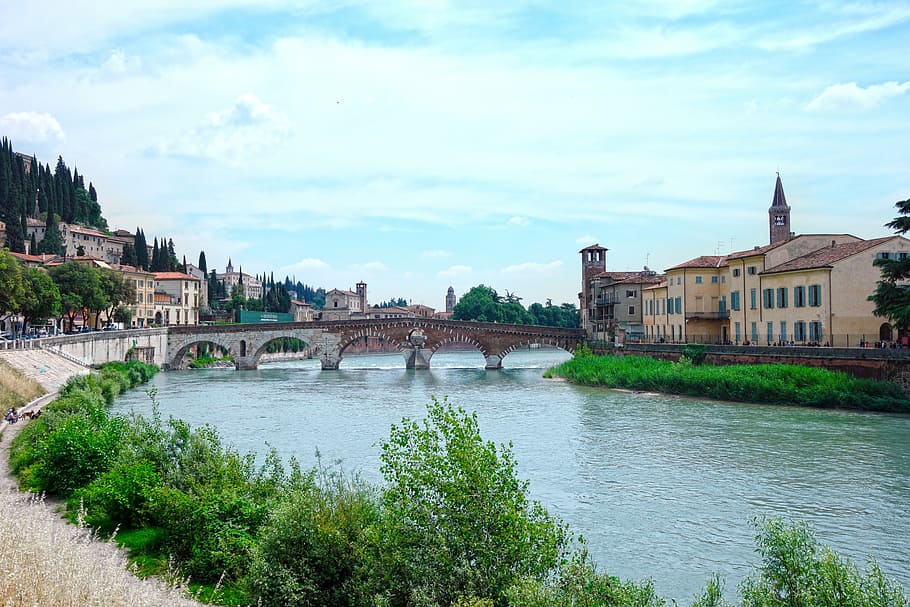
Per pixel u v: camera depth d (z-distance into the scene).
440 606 16.16
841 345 64.50
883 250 65.31
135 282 153.25
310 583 18.41
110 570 15.15
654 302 103.12
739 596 21.80
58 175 186.25
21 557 14.12
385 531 17.83
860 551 25.59
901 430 48.00
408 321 122.75
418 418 57.88
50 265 132.12
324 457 41.44
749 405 61.84
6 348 71.44
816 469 37.62
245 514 22.34
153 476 25.47
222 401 71.81
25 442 36.19
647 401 67.62
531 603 14.84
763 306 75.38
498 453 42.47
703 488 34.38
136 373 91.06
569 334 122.56
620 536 27.70
